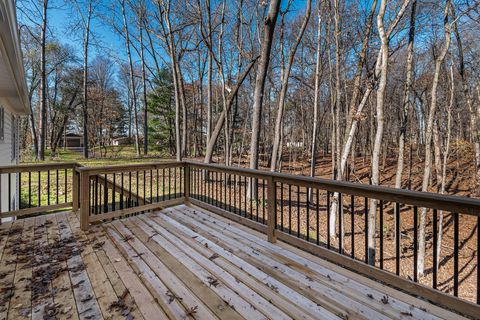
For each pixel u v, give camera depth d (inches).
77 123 1027.3
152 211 174.6
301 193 454.3
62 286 84.7
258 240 124.4
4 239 124.8
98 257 105.8
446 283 256.5
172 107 820.6
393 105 595.8
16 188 253.4
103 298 78.4
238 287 84.2
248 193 321.4
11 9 80.3
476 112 433.4
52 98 869.8
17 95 193.0
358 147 814.5
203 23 417.4
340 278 89.8
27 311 72.3
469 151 548.4
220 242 121.8
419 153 709.9
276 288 83.6
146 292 81.4
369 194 84.6
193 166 184.4
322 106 735.1
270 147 883.4
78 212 170.9
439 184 381.4
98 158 682.8
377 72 288.8
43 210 158.9
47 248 114.6
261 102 308.2
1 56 110.0
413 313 70.5
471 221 381.1
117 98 1039.6
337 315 70.3
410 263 280.2
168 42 452.8
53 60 725.9
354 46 366.6
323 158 849.5
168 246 117.0
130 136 1114.7
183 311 72.4
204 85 938.7
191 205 188.7
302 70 538.3
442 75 413.4
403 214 398.3
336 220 318.7
